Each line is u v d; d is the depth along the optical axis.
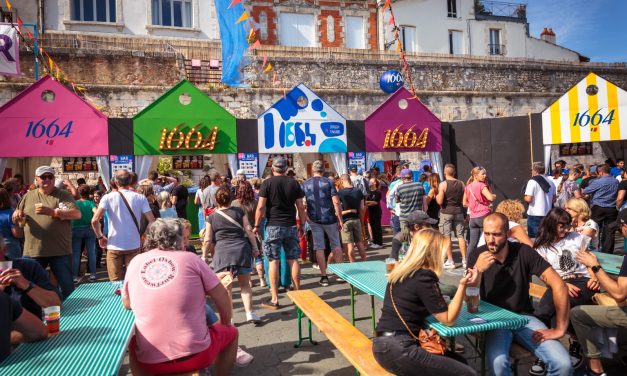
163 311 2.89
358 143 12.43
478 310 3.40
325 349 4.69
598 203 8.24
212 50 18.48
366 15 26.25
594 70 21.62
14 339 3.10
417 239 3.19
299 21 25.14
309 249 8.88
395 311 3.16
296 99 11.88
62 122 10.41
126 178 5.93
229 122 11.45
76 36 17.25
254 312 5.89
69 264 5.50
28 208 5.30
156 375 2.92
